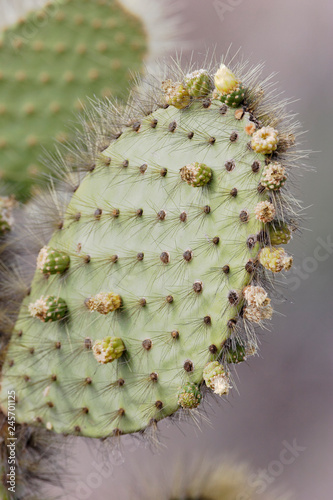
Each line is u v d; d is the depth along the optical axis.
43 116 1.53
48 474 1.49
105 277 1.41
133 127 1.43
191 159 1.38
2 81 1.52
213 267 1.36
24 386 1.45
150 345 1.38
